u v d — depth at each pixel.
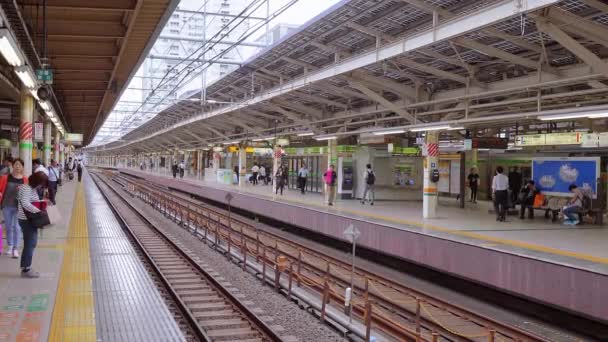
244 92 29.78
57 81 22.09
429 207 19.42
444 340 9.30
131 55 15.91
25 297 8.66
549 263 10.84
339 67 17.70
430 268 14.83
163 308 9.10
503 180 18.81
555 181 19.09
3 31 8.75
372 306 9.95
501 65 16.34
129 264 12.90
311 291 12.23
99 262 13.03
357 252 18.75
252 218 29.66
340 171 28.41
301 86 20.83
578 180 18.30
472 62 16.44
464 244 13.27
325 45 18.23
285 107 29.06
